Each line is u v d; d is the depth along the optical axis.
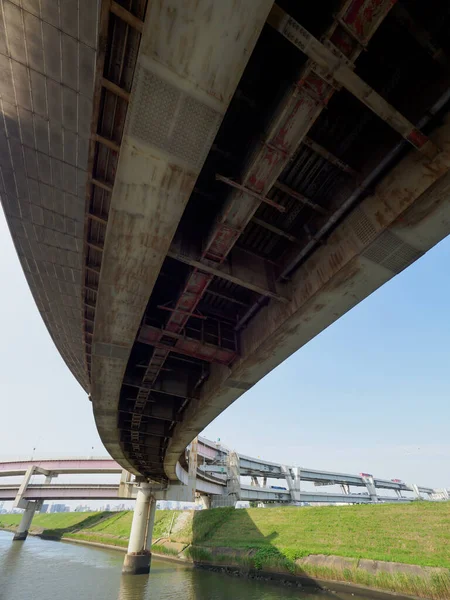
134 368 17.16
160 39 5.27
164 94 5.98
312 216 10.62
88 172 7.73
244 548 34.16
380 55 7.51
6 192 9.30
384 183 8.48
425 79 7.49
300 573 26.58
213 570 32.84
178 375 18.14
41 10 6.00
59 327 15.48
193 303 11.86
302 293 10.84
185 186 7.35
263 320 12.88
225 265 10.91
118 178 7.19
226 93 5.94
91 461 67.81
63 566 34.81
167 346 13.70
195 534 44.06
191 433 20.44
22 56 6.65
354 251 9.10
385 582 21.62
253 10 5.00
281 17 5.45
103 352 12.80
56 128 7.63
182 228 10.38
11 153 8.38
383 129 8.38
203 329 14.10
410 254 8.89
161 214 7.92
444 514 29.00
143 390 17.17
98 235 9.88
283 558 28.95
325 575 24.98
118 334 11.95
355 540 29.56
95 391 16.03
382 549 26.56
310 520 36.94
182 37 5.25
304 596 22.09
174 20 5.08
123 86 6.67
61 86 6.95
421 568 21.36
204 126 6.40
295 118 6.99
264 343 12.43
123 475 40.28
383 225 8.33
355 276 9.60
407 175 7.89
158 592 23.66
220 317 14.66
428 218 7.91
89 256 10.70
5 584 26.45
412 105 7.62
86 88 6.86
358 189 8.77
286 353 13.01
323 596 22.02
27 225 10.26
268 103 7.74
